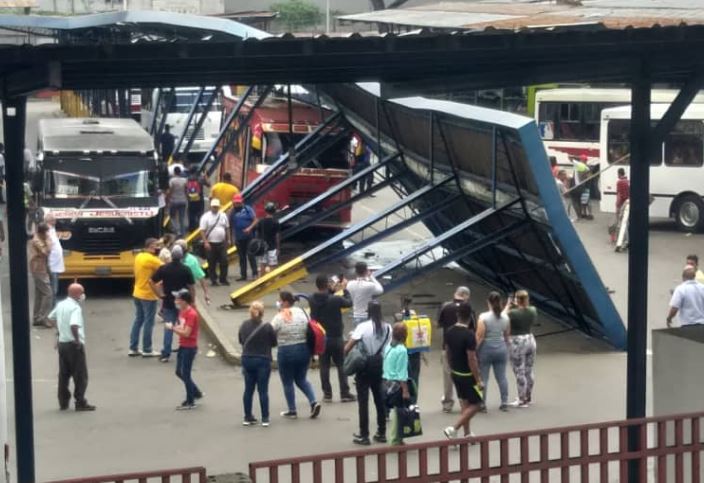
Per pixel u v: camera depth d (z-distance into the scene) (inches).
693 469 399.2
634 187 470.0
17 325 435.8
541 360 753.0
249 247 977.5
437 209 885.2
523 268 867.4
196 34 1373.0
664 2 1226.0
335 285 766.5
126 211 986.1
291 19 2554.1
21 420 437.4
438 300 930.1
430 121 877.2
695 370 435.8
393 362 554.6
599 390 682.2
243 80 471.8
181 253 771.4
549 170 737.0
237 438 605.9
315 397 649.0
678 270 1053.8
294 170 1069.1
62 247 978.7
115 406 669.9
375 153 1117.1
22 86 414.6
